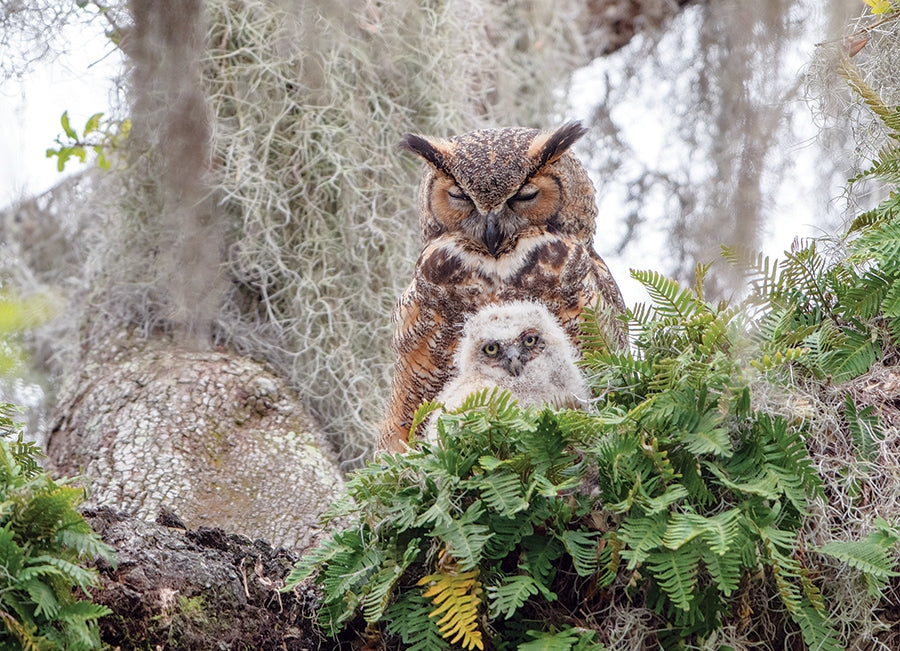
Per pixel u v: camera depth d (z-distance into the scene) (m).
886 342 7.04
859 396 6.73
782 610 6.13
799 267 7.41
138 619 5.93
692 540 5.93
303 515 10.43
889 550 6.17
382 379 12.09
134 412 11.26
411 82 13.07
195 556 6.33
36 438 12.77
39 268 14.93
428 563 6.23
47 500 5.52
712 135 13.05
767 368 6.27
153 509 10.19
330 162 12.31
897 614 6.18
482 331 8.51
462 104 13.59
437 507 6.05
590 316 7.35
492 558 6.14
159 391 11.45
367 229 12.39
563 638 5.95
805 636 5.92
